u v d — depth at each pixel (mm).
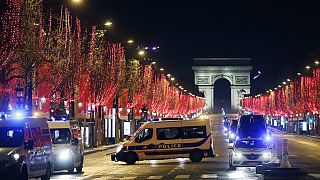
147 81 169750
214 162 74562
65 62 87750
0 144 43312
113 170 63250
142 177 54031
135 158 74500
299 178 28922
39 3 72188
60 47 83312
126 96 137125
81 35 103938
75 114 101188
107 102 118312
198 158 75438
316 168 62375
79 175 56812
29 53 68812
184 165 69750
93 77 109250
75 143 58688
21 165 41938
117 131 131625
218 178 51906
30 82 71125
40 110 85562
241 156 60562
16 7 66188
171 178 52594
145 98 162750
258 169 39812
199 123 76250
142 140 75000
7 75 67625
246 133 85938
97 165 72250
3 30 65438
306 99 193375
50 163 49375
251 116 87750
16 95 70625
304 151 97812
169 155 75188
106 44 121812
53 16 84500
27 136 44031
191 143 75562
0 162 41375
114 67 121250
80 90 102000
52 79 85438
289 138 160000
